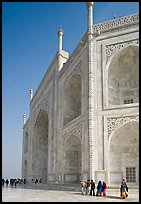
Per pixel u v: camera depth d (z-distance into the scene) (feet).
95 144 104.99
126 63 114.52
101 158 102.83
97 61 114.11
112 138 104.37
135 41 109.09
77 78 133.69
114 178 102.12
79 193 97.35
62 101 142.61
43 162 215.51
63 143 134.00
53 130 154.30
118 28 113.70
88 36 117.70
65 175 128.47
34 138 216.74
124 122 102.89
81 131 114.42
